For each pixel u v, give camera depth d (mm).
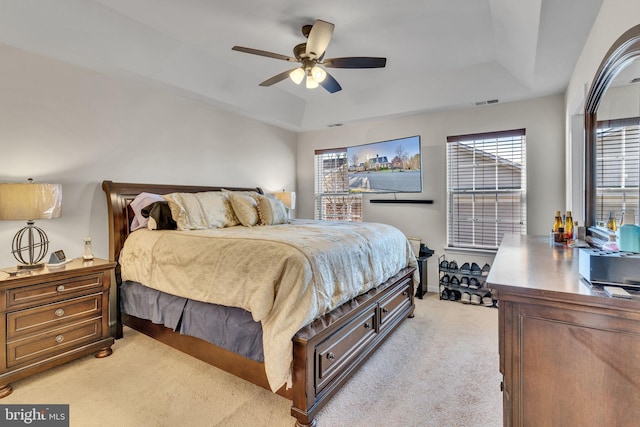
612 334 994
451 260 4289
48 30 2412
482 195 4125
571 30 2139
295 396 1813
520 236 2738
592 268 1119
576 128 3053
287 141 5398
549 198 3693
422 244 4449
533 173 3770
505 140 3957
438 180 4371
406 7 2488
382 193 4672
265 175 4961
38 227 2680
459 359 2562
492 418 1879
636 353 965
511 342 1146
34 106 2645
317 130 5414
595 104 2131
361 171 4844
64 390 2146
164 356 2611
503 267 1449
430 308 3762
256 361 1973
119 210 3043
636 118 1553
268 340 1811
